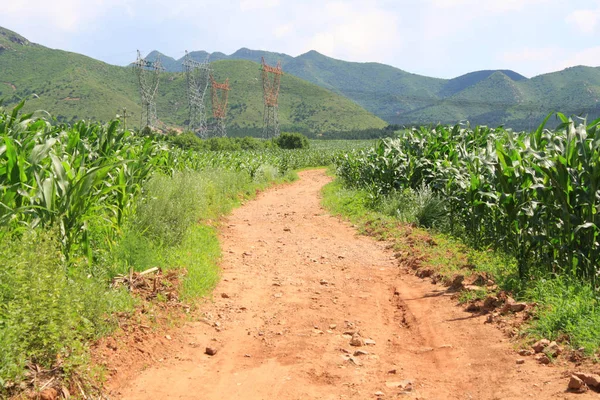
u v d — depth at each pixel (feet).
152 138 36.37
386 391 13.09
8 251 13.23
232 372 14.65
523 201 23.45
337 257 31.71
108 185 22.71
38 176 16.72
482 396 12.50
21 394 11.09
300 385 13.56
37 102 575.79
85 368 12.78
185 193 35.60
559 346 14.51
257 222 46.83
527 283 20.84
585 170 20.08
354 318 19.90
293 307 21.21
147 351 15.43
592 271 20.33
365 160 68.18
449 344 16.57
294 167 160.15
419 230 37.37
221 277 25.73
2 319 11.71
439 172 44.27
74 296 13.97
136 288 19.65
